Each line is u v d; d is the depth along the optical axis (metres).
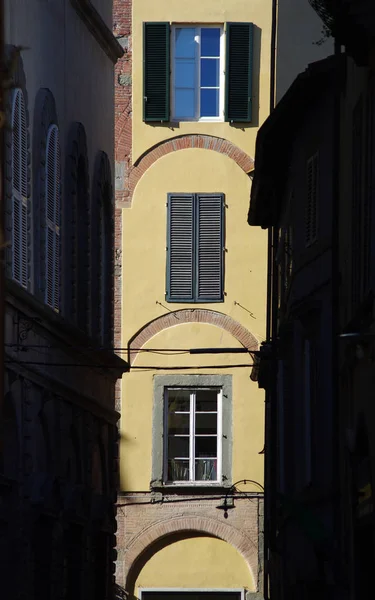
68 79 38.59
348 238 28.00
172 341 53.97
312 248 32.50
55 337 35.34
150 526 52.94
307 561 31.98
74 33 39.53
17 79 30.80
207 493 53.06
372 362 24.20
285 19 43.34
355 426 26.47
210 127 54.84
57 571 35.12
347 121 28.39
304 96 32.31
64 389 36.75
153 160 54.69
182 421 53.59
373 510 23.84
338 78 29.39
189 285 54.22
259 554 52.69
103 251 44.66
